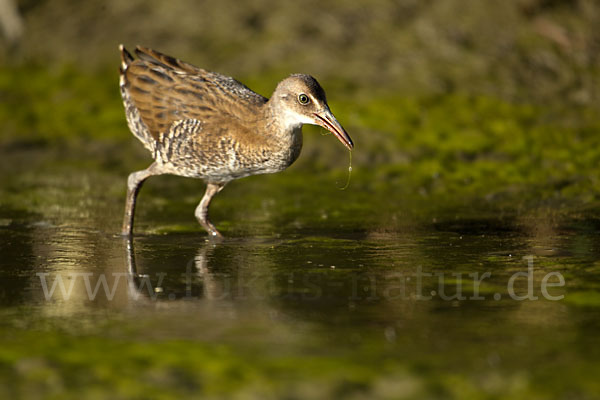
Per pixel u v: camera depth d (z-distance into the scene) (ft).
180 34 71.72
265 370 24.79
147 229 42.98
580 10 72.54
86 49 72.95
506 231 41.45
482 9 71.56
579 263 35.55
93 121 63.10
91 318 29.17
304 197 49.65
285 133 40.32
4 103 66.18
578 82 64.54
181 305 30.53
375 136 57.47
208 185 42.47
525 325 28.19
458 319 28.86
